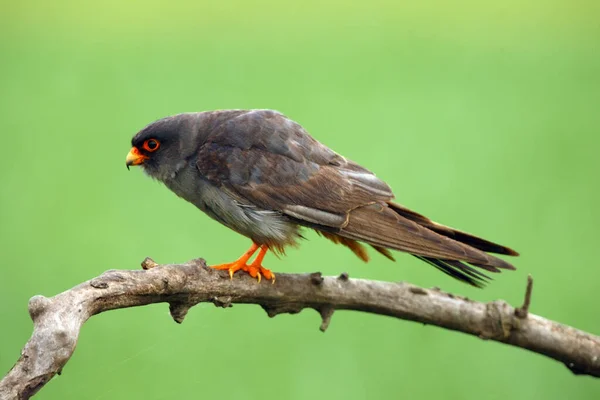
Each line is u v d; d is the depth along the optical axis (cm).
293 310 692
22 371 487
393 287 683
